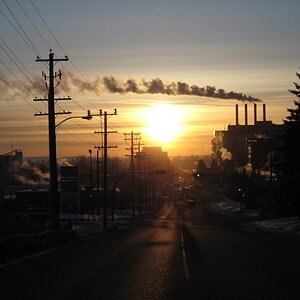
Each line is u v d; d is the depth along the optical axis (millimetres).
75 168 67125
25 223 45594
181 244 35500
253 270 19734
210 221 85500
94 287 15500
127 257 25844
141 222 83438
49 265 22359
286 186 60094
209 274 18469
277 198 64500
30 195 99750
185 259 24375
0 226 38844
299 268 20438
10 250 26266
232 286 15469
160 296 13711
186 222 82375
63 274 18969
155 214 115312
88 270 20188
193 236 46156
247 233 52156
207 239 41594
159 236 46688
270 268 20453
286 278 17312
